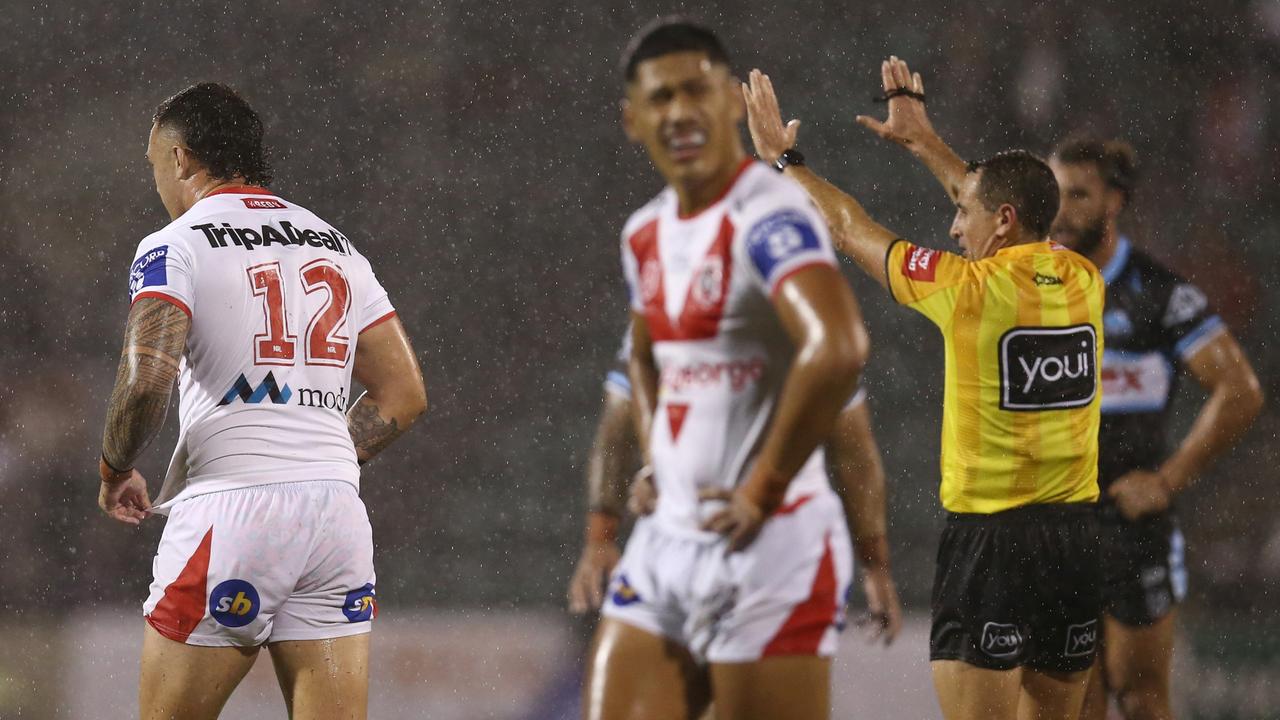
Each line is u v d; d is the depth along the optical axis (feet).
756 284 27.02
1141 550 50.08
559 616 77.46
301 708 36.52
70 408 122.11
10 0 139.03
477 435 122.93
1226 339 49.60
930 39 134.92
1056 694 43.27
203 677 35.53
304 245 38.14
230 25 141.08
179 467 36.70
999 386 41.04
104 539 110.32
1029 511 41.70
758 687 27.91
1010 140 132.98
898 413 116.67
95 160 137.28
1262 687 76.64
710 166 27.40
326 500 36.63
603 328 131.75
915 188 132.57
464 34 139.85
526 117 138.21
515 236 135.23
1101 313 42.65
